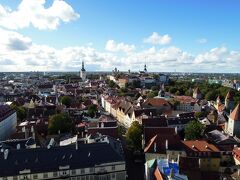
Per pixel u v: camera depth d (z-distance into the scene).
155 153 125.75
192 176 101.56
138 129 148.12
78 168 100.69
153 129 145.12
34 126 160.25
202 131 161.75
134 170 125.31
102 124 159.12
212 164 124.25
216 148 128.25
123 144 155.00
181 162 108.06
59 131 153.50
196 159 109.06
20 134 145.62
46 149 104.56
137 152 146.38
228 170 123.12
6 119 175.88
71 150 105.38
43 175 98.25
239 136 176.75
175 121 183.50
